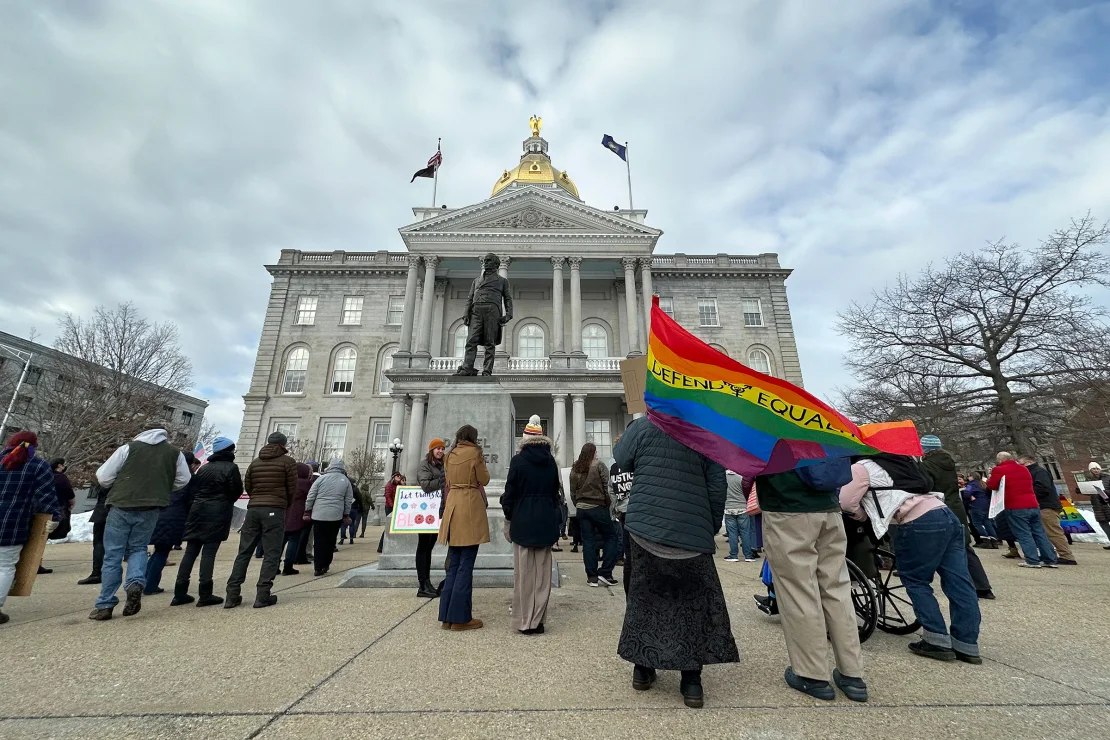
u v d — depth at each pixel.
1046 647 4.10
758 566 9.27
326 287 36.06
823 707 2.88
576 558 11.16
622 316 33.09
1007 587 6.80
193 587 7.17
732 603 5.84
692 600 2.98
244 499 9.22
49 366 30.59
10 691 3.07
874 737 2.49
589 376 27.25
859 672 3.05
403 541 7.26
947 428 21.92
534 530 4.48
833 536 3.27
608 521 7.51
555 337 28.86
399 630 4.54
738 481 10.41
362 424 32.78
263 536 5.73
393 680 3.26
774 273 36.38
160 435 5.54
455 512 4.73
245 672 3.41
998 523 10.15
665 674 3.42
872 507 4.14
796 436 3.19
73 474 24.58
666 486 3.17
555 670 3.46
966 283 22.86
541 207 31.58
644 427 3.43
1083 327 20.11
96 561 7.47
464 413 7.59
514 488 4.62
